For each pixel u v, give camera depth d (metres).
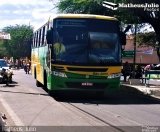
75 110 14.92
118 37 18.88
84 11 32.41
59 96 20.73
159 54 38.53
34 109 14.75
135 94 23.50
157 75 29.22
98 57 18.50
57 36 18.52
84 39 18.58
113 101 19.03
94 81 18.44
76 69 18.33
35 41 27.45
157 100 20.02
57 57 18.41
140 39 42.19
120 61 18.77
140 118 13.38
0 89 23.83
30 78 38.81
